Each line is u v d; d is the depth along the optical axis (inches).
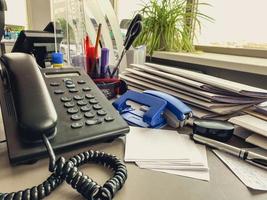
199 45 53.0
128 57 33.6
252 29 43.1
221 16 49.1
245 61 34.9
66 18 27.7
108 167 12.9
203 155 15.0
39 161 12.8
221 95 21.3
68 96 16.4
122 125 15.6
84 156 13.0
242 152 14.7
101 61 25.4
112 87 24.6
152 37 47.3
